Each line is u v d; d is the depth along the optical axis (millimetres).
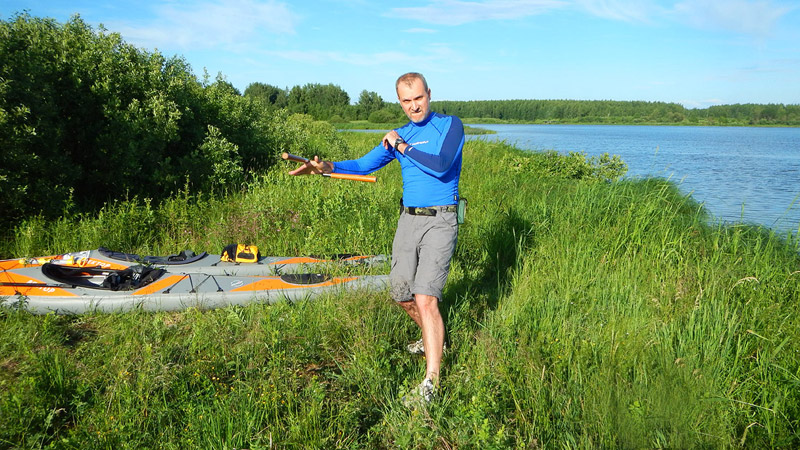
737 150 29859
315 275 4902
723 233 6469
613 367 3256
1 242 5820
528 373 3309
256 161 11484
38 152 6723
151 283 4645
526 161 12016
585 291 4625
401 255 3428
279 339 3717
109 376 3348
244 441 2707
